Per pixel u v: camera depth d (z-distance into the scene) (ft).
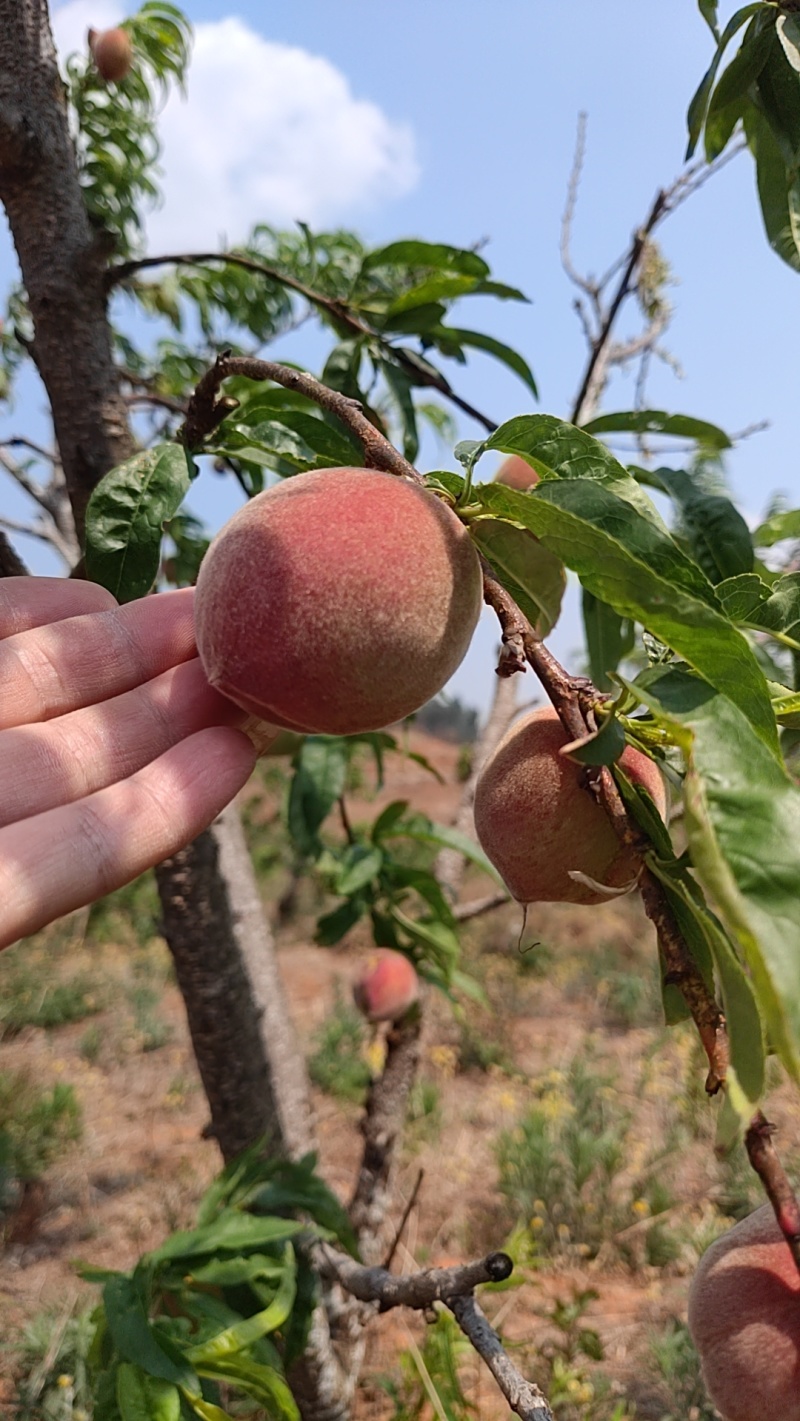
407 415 1.24
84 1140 3.31
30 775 0.83
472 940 5.66
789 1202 0.47
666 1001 0.64
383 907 1.87
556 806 0.64
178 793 0.77
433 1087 3.59
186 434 0.96
